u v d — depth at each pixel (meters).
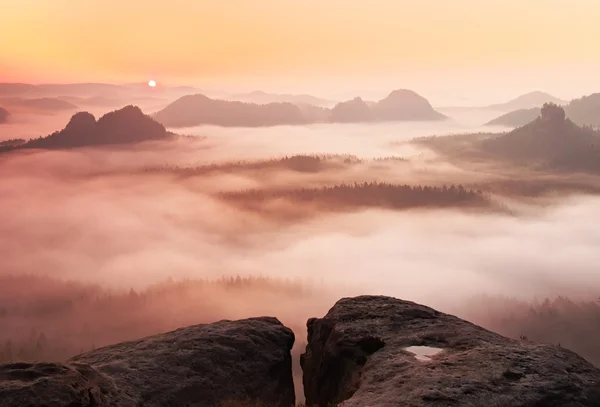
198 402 17.39
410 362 15.31
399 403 12.59
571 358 14.79
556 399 12.70
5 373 12.78
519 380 13.38
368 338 17.72
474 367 14.20
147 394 16.69
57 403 11.98
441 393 12.73
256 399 18.42
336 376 18.02
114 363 18.12
